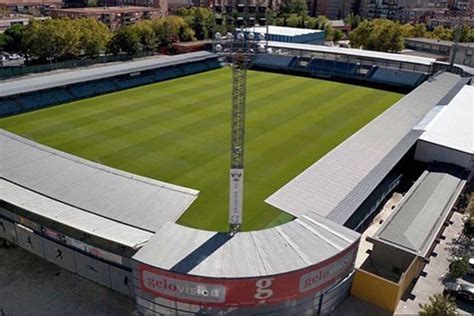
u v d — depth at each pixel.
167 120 60.94
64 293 30.20
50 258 33.09
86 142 52.81
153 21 118.38
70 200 33.22
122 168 46.38
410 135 49.06
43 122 59.34
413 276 31.70
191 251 26.94
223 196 41.59
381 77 86.25
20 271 32.12
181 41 121.12
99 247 29.94
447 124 52.38
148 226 30.42
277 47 94.56
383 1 197.25
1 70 81.31
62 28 91.69
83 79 70.81
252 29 28.00
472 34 114.25
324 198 36.38
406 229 34.09
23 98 64.88
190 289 25.58
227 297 25.61
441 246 36.25
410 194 39.56
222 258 26.41
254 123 60.88
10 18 138.38
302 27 140.75
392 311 29.14
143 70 79.56
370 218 39.91
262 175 45.88
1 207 34.38
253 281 25.16
